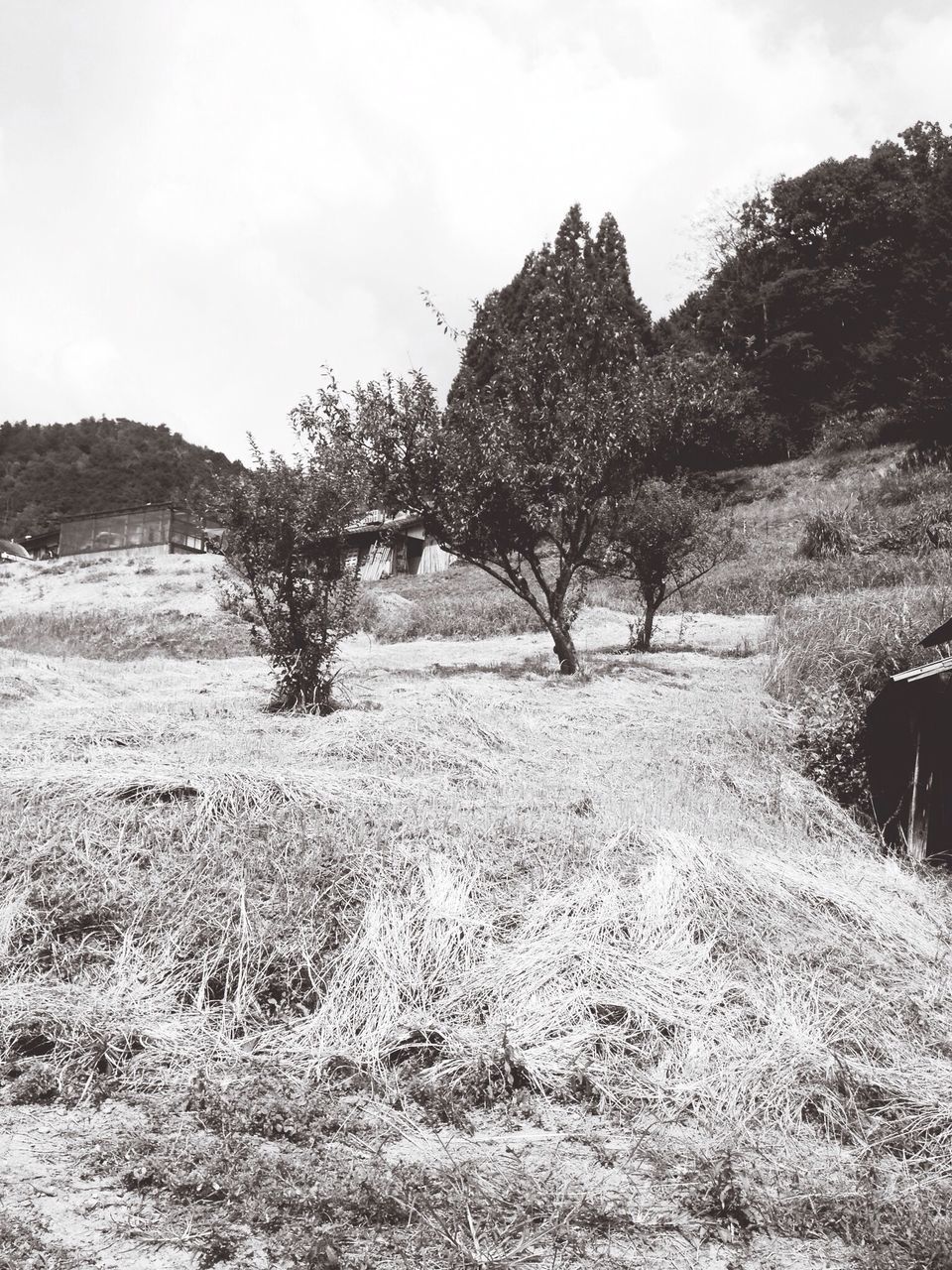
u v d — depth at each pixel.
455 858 6.22
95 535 44.22
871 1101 4.47
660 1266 3.22
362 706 12.18
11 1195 3.38
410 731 10.06
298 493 12.14
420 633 25.30
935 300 44.75
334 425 15.38
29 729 9.27
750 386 51.12
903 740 9.34
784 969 5.48
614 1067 4.63
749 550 30.56
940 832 8.53
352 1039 4.72
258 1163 3.59
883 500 32.81
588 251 47.38
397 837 6.45
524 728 11.19
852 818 9.43
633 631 20.03
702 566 19.48
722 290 60.06
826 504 35.06
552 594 15.77
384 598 28.73
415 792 7.81
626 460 16.58
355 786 7.68
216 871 5.85
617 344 17.20
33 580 37.69
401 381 15.66
